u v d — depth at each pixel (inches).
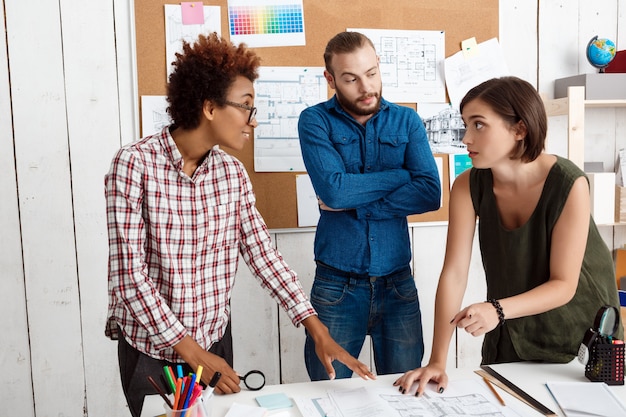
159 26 87.2
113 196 47.9
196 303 52.4
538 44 100.7
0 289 85.7
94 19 85.7
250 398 45.9
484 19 97.7
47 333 87.9
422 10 95.3
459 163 98.8
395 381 49.1
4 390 87.1
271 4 90.3
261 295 93.7
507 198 54.6
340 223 75.1
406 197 73.7
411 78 95.8
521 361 54.2
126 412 91.5
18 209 85.5
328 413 42.4
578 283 53.1
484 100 49.7
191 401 38.2
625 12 103.1
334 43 71.7
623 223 95.4
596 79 94.1
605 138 103.7
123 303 48.8
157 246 50.3
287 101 91.8
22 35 83.7
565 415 41.4
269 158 91.9
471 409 42.6
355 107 72.8
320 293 75.7
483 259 58.9
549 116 99.7
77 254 87.9
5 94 83.9
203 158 53.6
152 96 87.7
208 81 49.4
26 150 85.1
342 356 50.1
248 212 56.3
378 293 74.9
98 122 87.0
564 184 50.4
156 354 51.2
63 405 89.4
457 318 47.3
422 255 99.3
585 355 47.5
